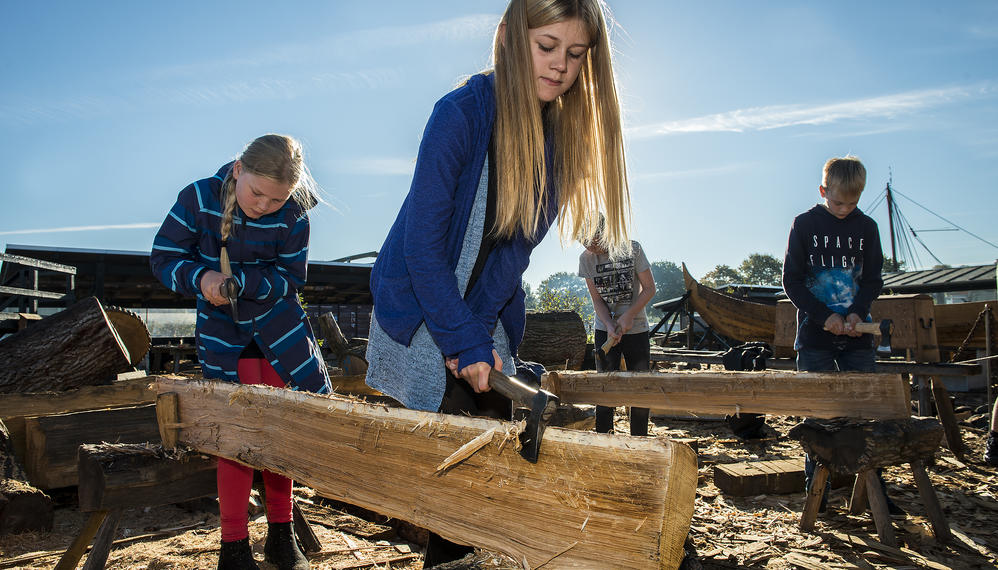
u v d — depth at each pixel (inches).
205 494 95.0
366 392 238.1
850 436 116.3
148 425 157.6
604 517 46.6
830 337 157.9
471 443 52.5
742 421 241.8
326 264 640.4
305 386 105.2
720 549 125.7
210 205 98.7
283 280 103.7
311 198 108.0
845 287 158.7
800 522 136.2
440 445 57.4
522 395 54.4
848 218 159.5
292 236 104.6
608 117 74.6
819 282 159.6
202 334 99.8
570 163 76.4
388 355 76.6
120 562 110.3
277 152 92.7
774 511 149.5
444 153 67.7
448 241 72.2
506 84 68.9
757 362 221.8
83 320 183.5
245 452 80.4
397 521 128.5
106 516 88.4
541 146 69.2
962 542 128.6
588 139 76.1
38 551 120.9
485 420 54.5
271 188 93.4
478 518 54.2
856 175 152.2
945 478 180.9
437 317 66.0
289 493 102.7
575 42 67.4
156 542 121.9
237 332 100.9
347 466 66.1
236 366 100.3
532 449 50.4
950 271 780.6
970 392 370.0
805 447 125.2
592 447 47.8
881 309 235.0
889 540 124.9
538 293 629.9
